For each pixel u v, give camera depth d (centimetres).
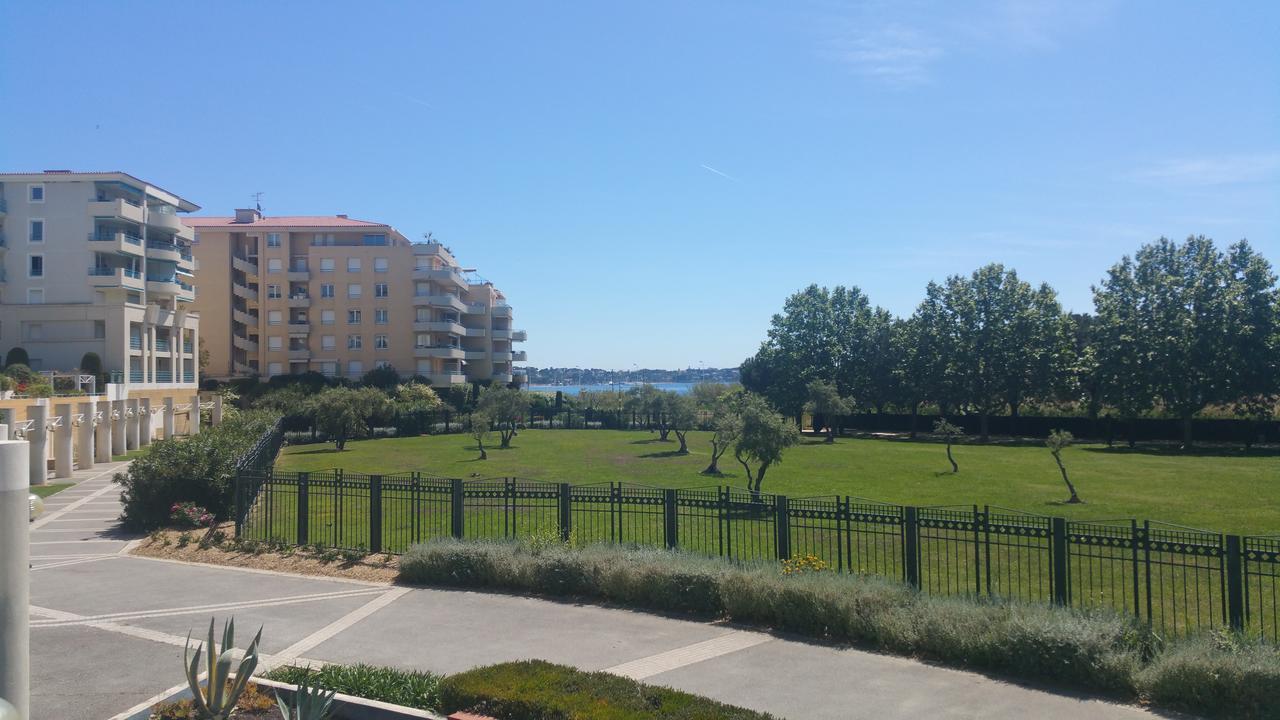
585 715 714
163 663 1018
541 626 1145
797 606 1102
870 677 922
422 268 7694
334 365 7650
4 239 5356
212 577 1473
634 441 5594
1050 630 909
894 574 1234
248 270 7638
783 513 1288
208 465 2023
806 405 5975
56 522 2162
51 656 1047
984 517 1119
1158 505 2545
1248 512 2378
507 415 5203
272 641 1098
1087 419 6206
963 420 6962
